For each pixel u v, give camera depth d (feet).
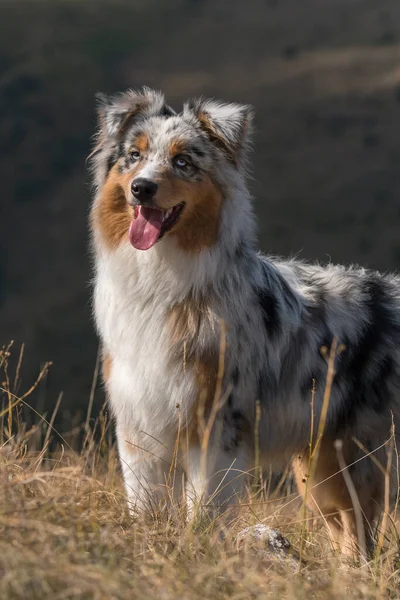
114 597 24.18
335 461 39.04
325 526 40.50
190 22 401.29
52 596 23.82
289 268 39.73
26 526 26.25
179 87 333.01
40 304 221.46
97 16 389.39
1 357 40.04
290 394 37.24
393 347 39.24
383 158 285.23
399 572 31.99
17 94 307.99
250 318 35.55
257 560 29.12
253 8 424.46
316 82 338.54
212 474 34.83
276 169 283.38
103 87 318.65
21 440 38.78
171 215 34.68
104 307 36.52
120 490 38.11
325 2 429.79
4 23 362.33
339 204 260.21
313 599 27.55
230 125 35.81
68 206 265.54
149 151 35.47
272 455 38.29
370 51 365.81
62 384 165.68
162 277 35.01
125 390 35.94
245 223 36.60
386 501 34.27
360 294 39.60
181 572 27.14
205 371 34.71
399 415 39.09
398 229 244.22
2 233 255.09
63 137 290.15
